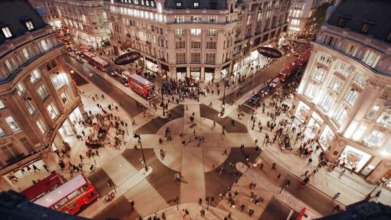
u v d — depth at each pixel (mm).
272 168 39344
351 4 37688
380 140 34406
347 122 36469
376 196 34969
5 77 30453
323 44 40781
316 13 82688
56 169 39281
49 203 28859
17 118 32562
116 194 35188
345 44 36844
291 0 81812
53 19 105812
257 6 67062
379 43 31016
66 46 90500
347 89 37750
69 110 45344
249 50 72875
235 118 51312
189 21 57531
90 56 75375
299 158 41594
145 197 34812
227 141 45031
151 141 45000
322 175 38500
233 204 33375
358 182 37594
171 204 33812
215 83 65000
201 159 41156
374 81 31484
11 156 34125
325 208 33531
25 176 38062
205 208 33156
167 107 54500
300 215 28094
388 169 34844
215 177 37844
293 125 49531
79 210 32594
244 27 67125
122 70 72812
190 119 50656
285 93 59750
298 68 69438
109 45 89188
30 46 35812
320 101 44438
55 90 41781
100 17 84562
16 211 8016
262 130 47875
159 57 66375
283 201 34281
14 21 34094
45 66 39062
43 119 39062
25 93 35000
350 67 36281
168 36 58562
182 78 66875
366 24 33344
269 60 77500
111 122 48594
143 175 38250
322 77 43469
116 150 42938
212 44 60031
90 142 43844
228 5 55188
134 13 65312
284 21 85875
